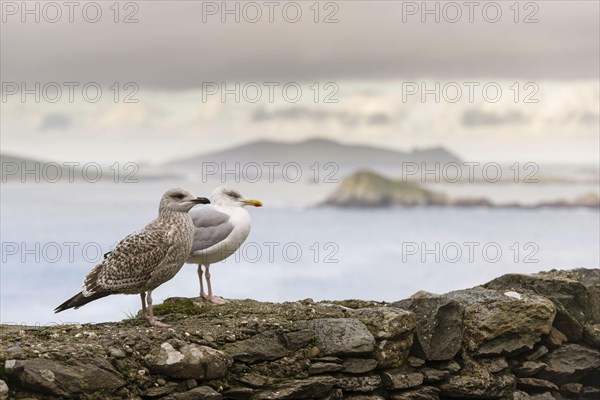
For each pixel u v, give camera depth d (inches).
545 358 497.7
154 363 393.1
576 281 513.3
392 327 449.1
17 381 367.2
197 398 394.9
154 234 416.8
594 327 506.9
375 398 438.3
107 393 379.2
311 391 419.2
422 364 459.8
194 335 415.5
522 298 492.1
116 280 409.7
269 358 422.6
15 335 402.6
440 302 470.3
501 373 481.1
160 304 469.4
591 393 503.2
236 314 457.1
